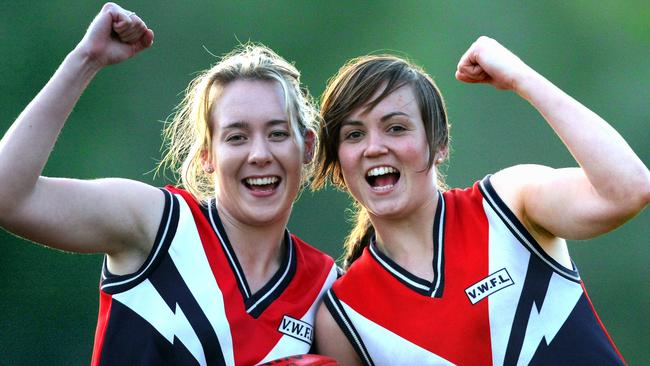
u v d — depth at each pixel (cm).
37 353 4372
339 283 1502
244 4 5112
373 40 5112
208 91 1476
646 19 5134
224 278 1427
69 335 4394
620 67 5134
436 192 1496
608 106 5128
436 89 1506
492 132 4869
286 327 1446
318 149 1539
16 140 1280
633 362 4706
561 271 1435
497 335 1412
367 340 1459
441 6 5091
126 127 4834
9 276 4394
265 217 1442
